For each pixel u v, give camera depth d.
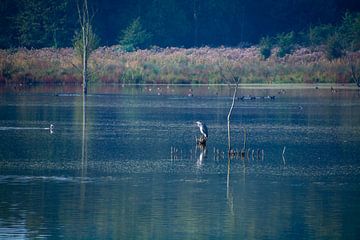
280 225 26.95
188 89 89.75
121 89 89.25
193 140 46.09
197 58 101.31
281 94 82.88
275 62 101.94
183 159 39.28
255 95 81.19
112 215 27.97
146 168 36.78
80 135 48.09
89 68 96.56
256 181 33.97
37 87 90.75
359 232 26.23
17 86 91.62
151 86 94.44
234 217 27.89
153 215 28.06
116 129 51.25
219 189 32.25
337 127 53.19
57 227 26.45
